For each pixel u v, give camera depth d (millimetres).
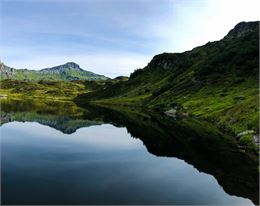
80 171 52562
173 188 45500
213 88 194125
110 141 84750
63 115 153500
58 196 39656
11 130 97625
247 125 85250
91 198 39531
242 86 174500
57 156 63500
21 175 48344
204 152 69938
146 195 41875
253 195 43375
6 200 37344
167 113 175750
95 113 172250
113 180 48312
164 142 83062
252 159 62656
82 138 88438
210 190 45094
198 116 138750
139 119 142875
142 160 63094
